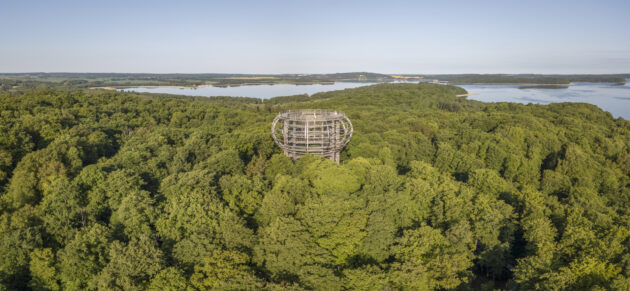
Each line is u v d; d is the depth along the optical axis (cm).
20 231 5162
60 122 10431
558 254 5347
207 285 4534
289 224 5169
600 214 6375
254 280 4312
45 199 6044
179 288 4469
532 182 9212
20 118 9681
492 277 6109
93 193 6188
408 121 14062
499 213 6100
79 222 5812
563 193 8719
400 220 5956
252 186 6644
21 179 6400
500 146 10781
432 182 7269
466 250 5362
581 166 9731
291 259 4700
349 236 5122
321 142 8281
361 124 13050
